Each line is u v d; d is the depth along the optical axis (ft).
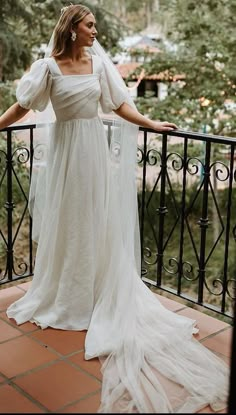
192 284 24.84
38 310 9.98
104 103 9.65
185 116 24.16
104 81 9.56
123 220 9.94
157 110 24.12
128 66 24.27
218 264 24.54
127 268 9.75
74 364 8.66
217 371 8.34
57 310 9.75
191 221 25.00
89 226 9.53
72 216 9.50
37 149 10.19
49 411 7.55
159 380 8.16
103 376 8.23
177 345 8.92
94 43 9.64
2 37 20.26
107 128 10.40
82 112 9.32
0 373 8.38
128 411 7.45
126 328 9.07
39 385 8.11
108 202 9.76
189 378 8.13
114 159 10.21
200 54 23.53
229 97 23.94
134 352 8.61
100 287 9.89
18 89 9.26
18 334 9.50
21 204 21.89
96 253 9.71
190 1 23.29
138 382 8.02
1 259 22.09
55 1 21.02
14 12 20.79
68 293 9.70
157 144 24.06
